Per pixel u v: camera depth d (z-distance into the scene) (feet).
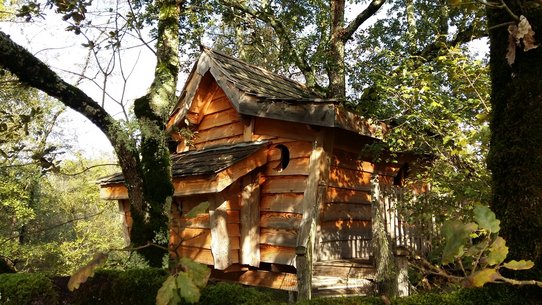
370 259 17.63
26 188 48.67
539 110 6.16
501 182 6.48
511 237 6.20
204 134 26.81
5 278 10.00
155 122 16.35
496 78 6.78
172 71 17.90
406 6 44.01
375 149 19.93
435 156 21.75
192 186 20.83
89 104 14.11
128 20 14.65
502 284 6.09
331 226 20.48
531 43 5.93
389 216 16.38
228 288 7.36
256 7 42.27
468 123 17.99
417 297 6.21
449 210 16.46
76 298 9.49
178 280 4.83
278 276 20.24
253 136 22.98
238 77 23.59
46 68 13.39
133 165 14.92
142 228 14.84
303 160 20.31
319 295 16.35
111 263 14.53
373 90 20.26
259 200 21.74
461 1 7.07
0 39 12.42
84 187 53.98
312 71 41.83
